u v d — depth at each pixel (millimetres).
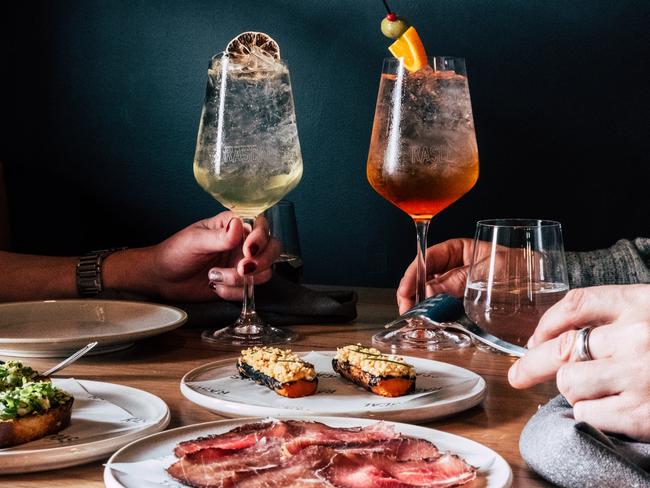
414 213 1266
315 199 2170
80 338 1084
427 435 747
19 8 2354
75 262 1549
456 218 2094
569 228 2035
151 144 2293
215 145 1230
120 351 1175
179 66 2240
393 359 929
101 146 2336
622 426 704
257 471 608
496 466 674
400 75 1196
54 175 2377
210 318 1334
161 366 1093
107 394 894
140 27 2256
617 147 1991
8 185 2393
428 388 937
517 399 949
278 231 1623
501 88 2027
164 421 805
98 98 2320
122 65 2287
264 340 1229
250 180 1232
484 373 1063
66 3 2312
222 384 944
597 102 1987
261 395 901
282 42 2135
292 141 1258
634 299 750
